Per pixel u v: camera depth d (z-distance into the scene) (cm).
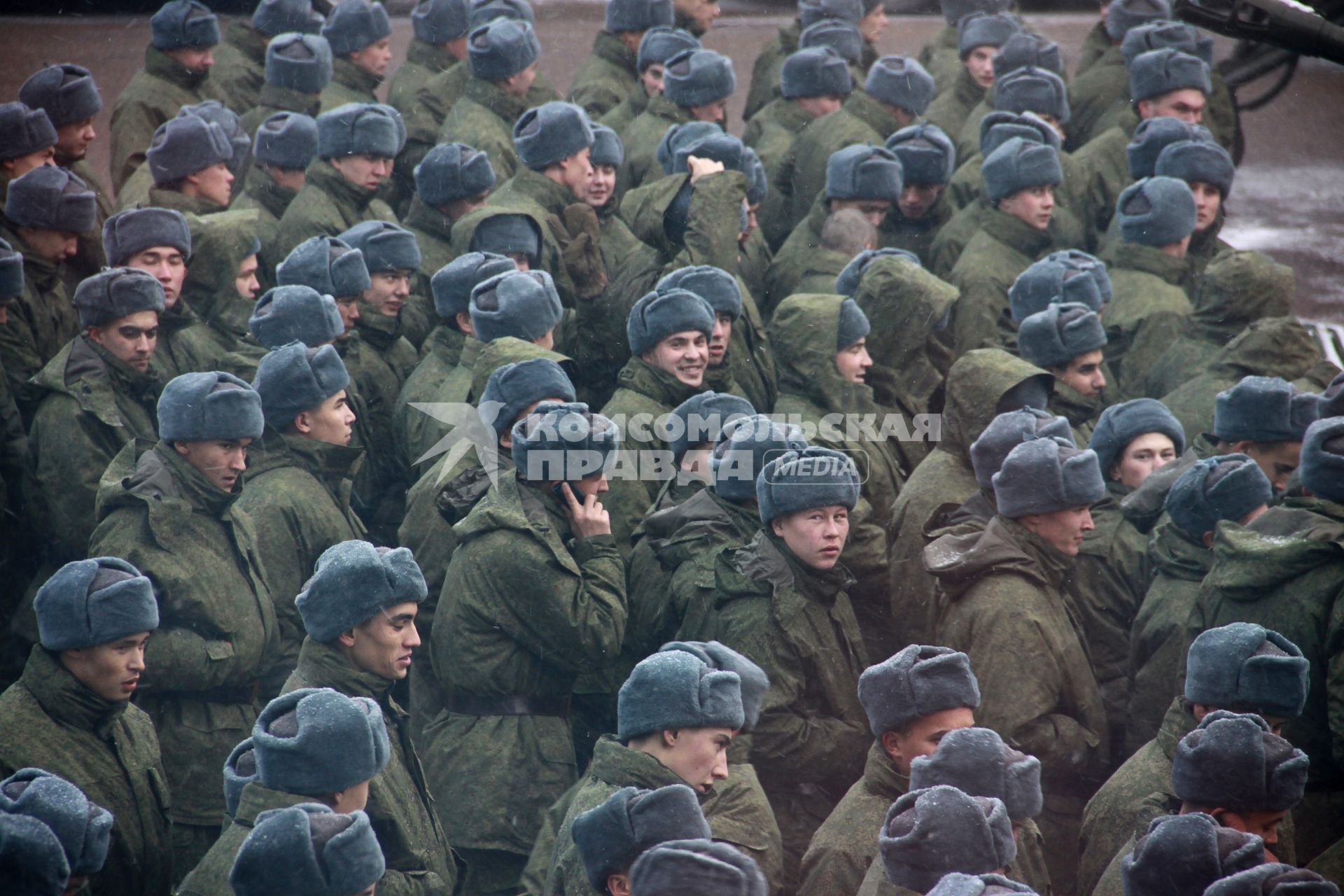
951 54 4781
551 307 2245
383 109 3153
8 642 2188
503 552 1748
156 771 1641
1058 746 1639
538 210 2883
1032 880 1339
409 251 2567
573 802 1449
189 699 1839
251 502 1981
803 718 1677
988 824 1209
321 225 3059
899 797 1315
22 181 2570
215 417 1836
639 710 1410
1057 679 1659
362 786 1424
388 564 1608
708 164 2712
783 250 3167
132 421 2197
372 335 2534
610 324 2619
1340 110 5919
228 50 4469
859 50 4425
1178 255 2998
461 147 2980
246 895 1243
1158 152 3319
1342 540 1627
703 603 1723
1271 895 1095
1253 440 1994
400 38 6712
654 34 4066
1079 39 6869
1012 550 1714
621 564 1803
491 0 4325
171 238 2489
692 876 1158
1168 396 2533
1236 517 1800
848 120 3641
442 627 1820
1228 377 2473
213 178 3031
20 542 2220
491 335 2227
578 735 1998
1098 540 2039
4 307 2444
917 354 2377
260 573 1927
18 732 1536
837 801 1705
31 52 6216
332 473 2078
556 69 6347
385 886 1481
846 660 1727
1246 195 5184
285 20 4428
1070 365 2392
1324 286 4256
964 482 2033
